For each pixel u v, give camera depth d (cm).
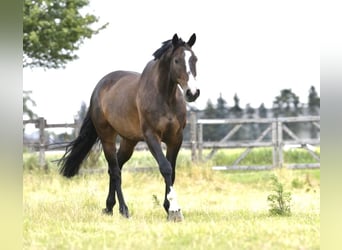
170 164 1178
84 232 1030
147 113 1185
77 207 1295
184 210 1327
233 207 1434
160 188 1928
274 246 878
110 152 1360
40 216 1195
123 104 1284
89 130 1452
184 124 1214
